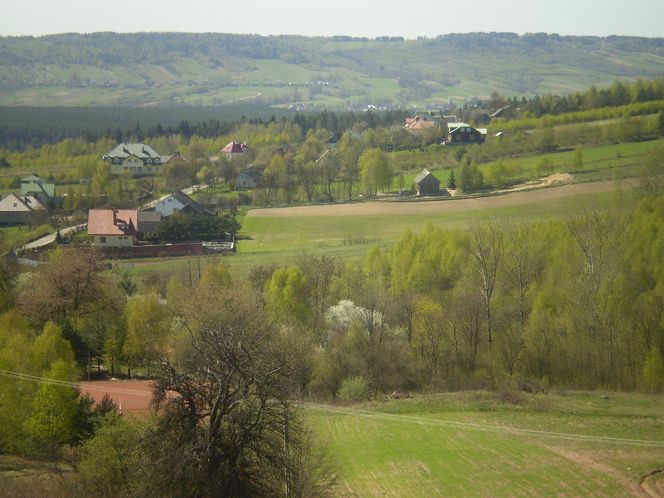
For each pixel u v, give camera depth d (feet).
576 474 167.53
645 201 379.14
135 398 237.86
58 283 309.83
